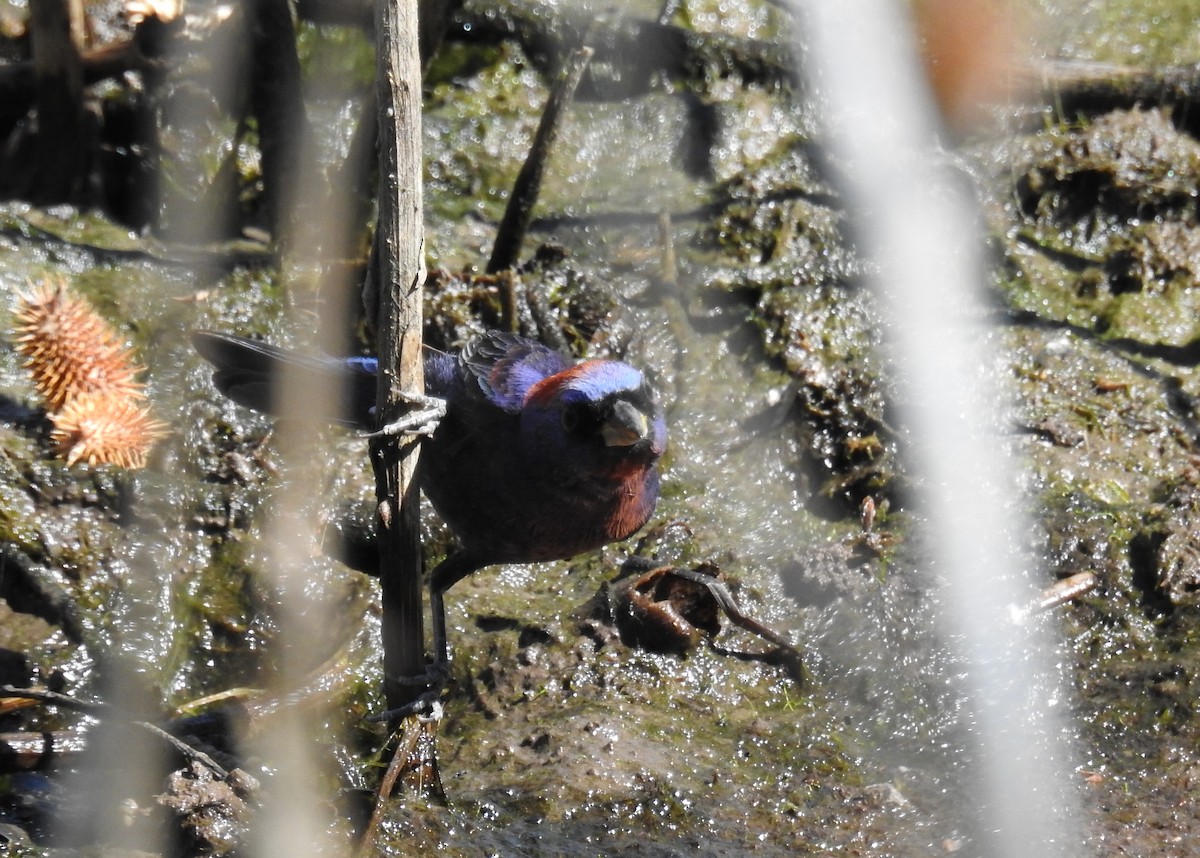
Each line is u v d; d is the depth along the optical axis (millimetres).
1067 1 16047
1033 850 7918
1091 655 9648
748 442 11625
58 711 8711
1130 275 13297
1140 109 14906
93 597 9516
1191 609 9875
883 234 13570
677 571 9648
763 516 11016
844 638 9789
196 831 7512
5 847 7449
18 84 12578
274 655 9641
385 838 7727
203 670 9516
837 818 8266
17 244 11961
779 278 12883
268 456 10758
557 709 9102
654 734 8906
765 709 9312
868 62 15000
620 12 15172
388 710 8180
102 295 11625
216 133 13156
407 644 7984
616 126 14570
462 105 14445
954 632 9758
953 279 13180
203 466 10641
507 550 8594
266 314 11805
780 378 12062
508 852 7758
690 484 11227
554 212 13609
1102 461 11234
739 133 14492
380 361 7578
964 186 14117
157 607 9562
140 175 12734
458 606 10016
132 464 10156
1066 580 10125
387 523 7766
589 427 7969
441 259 12844
